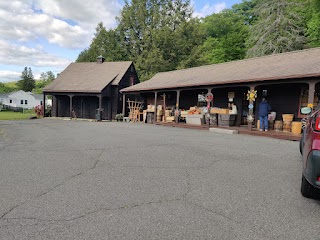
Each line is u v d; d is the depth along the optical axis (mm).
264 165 4777
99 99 21859
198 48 31359
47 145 7086
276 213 2697
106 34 36469
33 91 95250
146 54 32750
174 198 3092
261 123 10391
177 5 37406
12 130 11797
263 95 12227
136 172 4246
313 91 8617
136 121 18953
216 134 10078
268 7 23734
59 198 3082
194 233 2264
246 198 3111
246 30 30047
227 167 4605
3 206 2842
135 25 36656
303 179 3066
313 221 2525
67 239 2152
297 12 23281
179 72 19000
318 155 2697
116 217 2574
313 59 10586
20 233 2254
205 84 12227
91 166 4656
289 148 6773
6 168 4516
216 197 3135
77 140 8047
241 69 13258
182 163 4898
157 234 2242
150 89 16156
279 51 21766
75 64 27719
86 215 2617
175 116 14406
